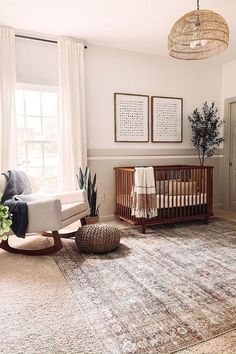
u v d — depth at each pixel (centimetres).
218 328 156
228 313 171
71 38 366
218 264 246
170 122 448
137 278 220
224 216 442
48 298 190
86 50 386
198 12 218
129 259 259
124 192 382
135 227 375
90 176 373
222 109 488
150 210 341
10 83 332
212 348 141
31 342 146
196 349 140
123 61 410
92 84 393
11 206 263
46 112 376
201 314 170
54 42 363
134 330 155
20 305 181
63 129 366
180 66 451
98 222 378
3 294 195
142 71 423
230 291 198
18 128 361
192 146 471
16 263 251
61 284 211
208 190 390
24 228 262
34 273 230
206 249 285
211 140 454
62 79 362
